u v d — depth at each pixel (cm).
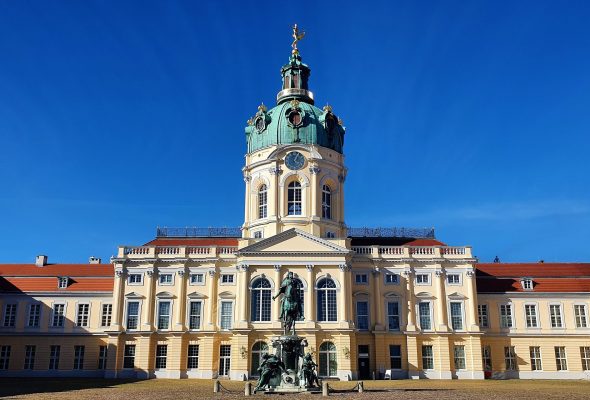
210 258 7588
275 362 4481
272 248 7262
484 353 7694
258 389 4394
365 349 7444
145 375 7206
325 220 7894
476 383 6225
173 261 7612
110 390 4894
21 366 7575
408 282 7619
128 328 7450
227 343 7344
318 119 8325
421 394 4328
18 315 7750
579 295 7881
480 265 8438
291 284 4762
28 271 8175
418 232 8794
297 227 7725
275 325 7012
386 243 8325
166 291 7538
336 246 7256
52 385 5634
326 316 7106
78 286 7906
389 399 3838
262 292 7162
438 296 7588
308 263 7212
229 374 7112
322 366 6906
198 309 7512
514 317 7825
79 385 5659
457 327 7556
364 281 7644
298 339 4581
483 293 7881
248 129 8581
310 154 7994
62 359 7594
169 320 7469
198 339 7375
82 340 7656
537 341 7725
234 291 7525
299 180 7994
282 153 8000
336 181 8225
